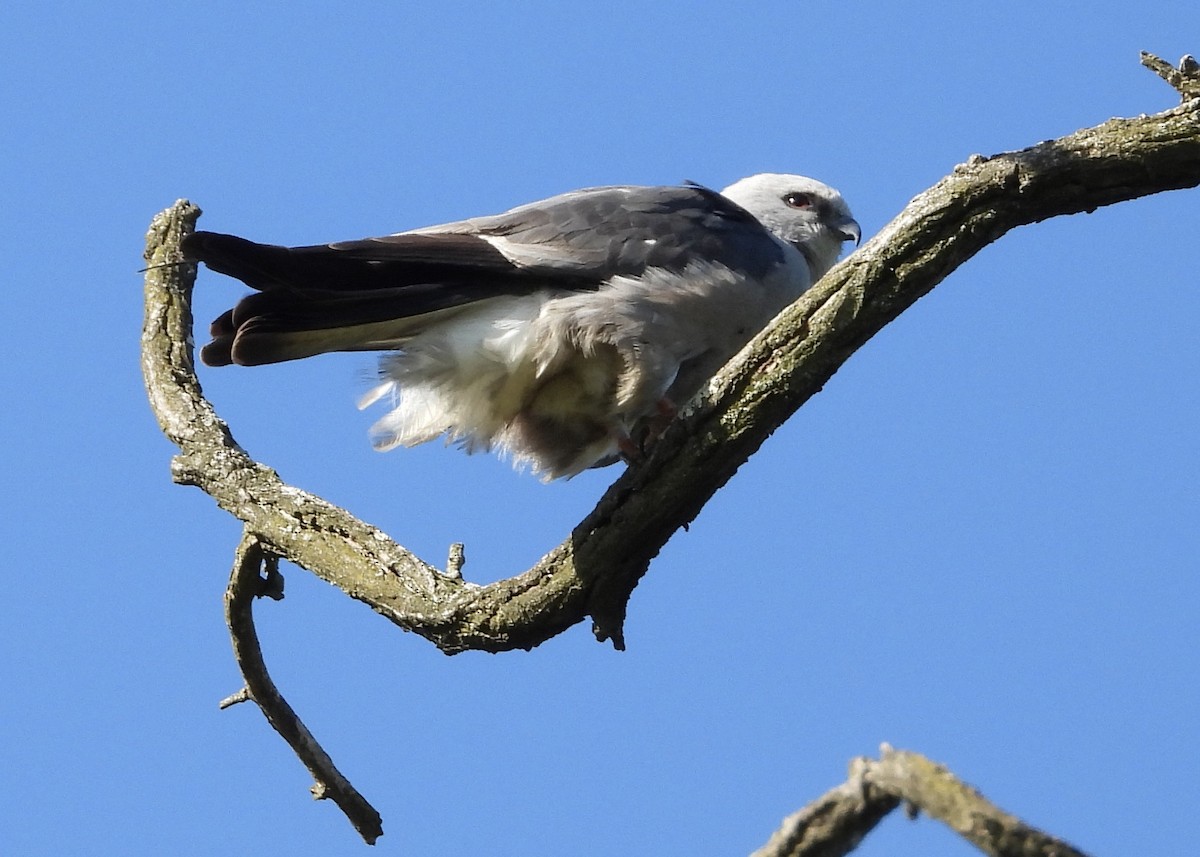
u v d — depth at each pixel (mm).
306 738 9023
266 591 9008
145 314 10094
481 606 8094
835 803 4863
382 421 10516
